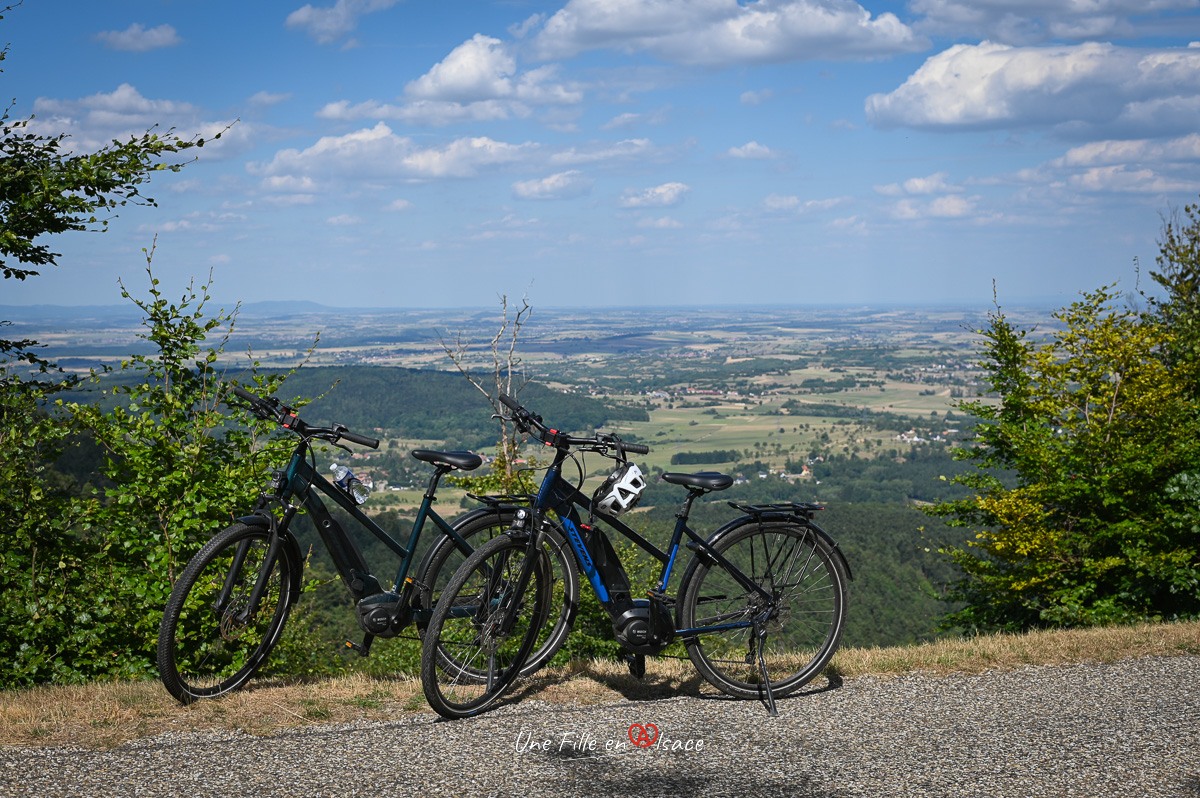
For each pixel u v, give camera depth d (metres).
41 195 7.33
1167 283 14.02
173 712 3.50
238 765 2.92
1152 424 10.41
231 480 5.91
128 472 6.00
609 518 3.89
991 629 11.95
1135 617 9.41
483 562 3.76
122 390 6.02
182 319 6.20
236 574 3.86
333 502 4.02
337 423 4.00
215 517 6.02
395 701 3.69
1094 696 3.78
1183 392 11.34
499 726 3.38
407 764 2.96
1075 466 10.58
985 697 3.78
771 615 3.85
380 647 7.80
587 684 3.98
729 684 3.79
